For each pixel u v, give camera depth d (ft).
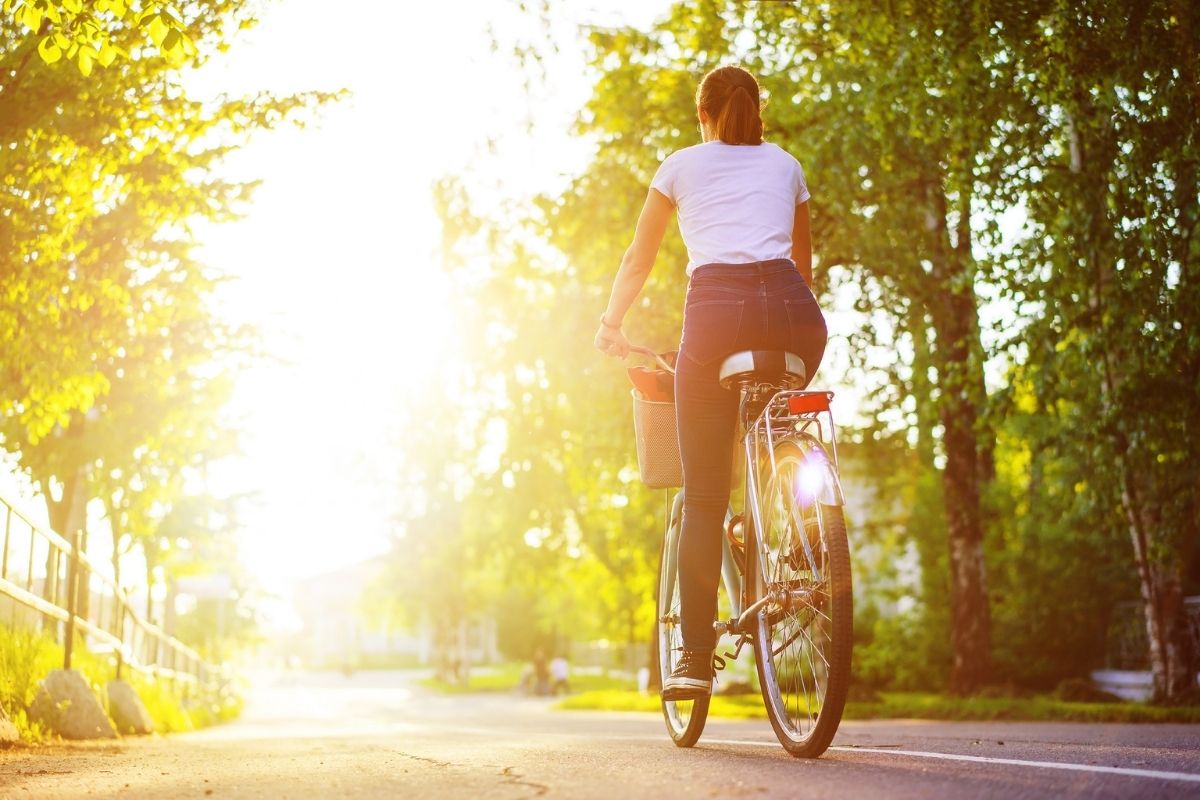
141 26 22.07
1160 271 32.96
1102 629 64.54
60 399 31.42
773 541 12.28
